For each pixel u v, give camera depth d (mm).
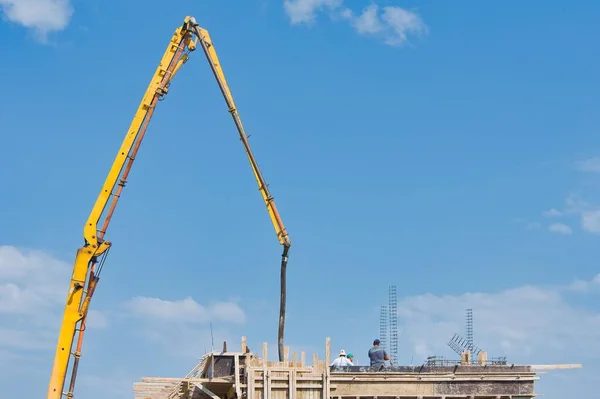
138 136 50906
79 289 48719
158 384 49000
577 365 46219
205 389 43906
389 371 45344
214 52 51844
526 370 46031
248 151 51094
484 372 45625
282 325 49094
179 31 51812
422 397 44812
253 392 42938
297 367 43844
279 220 50469
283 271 49969
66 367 47719
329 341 44406
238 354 45094
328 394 43594
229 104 51281
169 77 51594
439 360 46688
